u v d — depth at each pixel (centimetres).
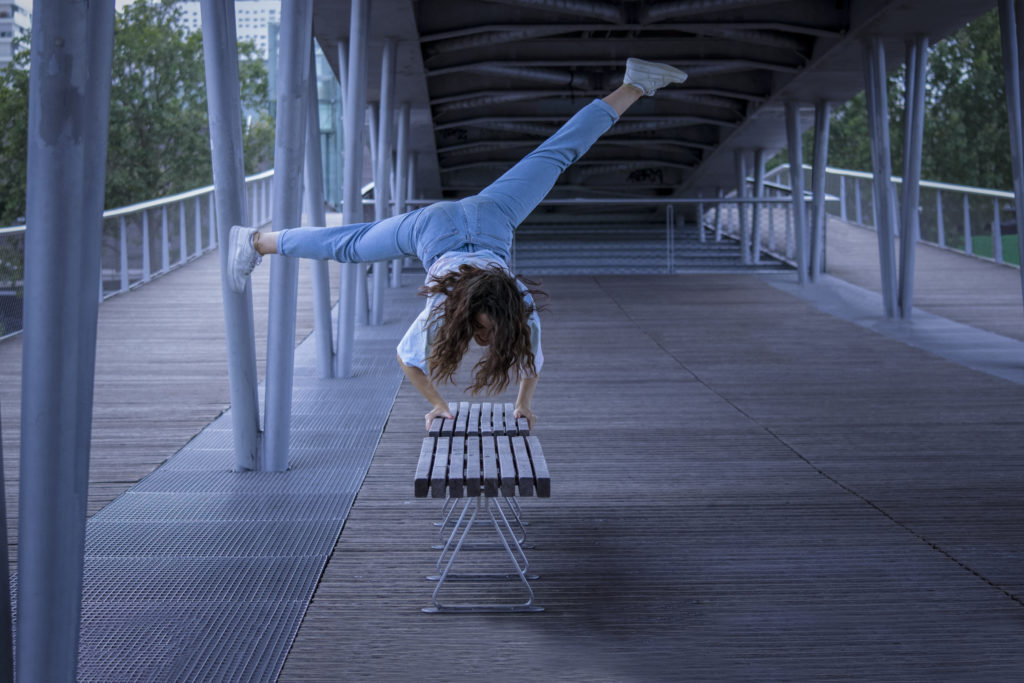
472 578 440
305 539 502
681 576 441
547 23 1472
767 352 1140
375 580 441
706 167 2769
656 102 2219
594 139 445
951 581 432
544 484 375
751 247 2427
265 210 2603
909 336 1252
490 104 2169
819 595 416
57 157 276
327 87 3556
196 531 518
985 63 4050
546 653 361
